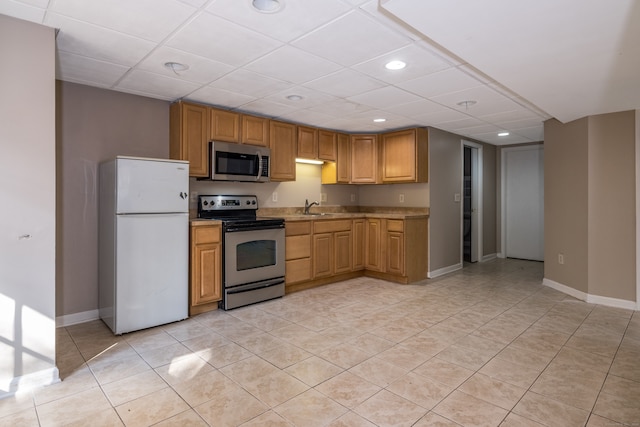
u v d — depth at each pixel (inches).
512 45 81.7
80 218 125.6
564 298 156.8
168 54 99.0
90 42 91.7
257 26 83.3
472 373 89.9
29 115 81.8
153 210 119.0
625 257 143.9
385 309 141.2
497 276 200.1
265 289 150.5
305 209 198.5
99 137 128.2
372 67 107.8
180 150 136.3
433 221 197.9
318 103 145.5
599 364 94.7
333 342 109.1
